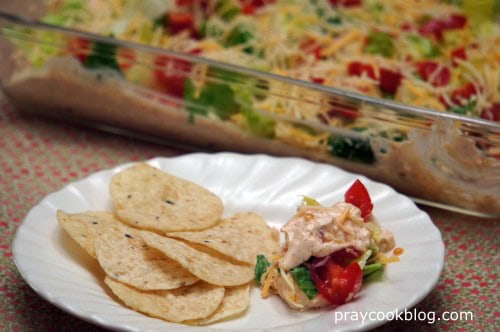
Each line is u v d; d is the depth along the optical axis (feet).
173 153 2.36
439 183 2.06
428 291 1.67
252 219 1.95
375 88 2.28
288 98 2.15
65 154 2.33
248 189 2.04
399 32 2.45
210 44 2.46
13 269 1.88
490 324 1.76
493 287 1.86
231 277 1.74
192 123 2.28
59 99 2.42
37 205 1.90
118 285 1.69
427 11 2.50
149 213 1.90
